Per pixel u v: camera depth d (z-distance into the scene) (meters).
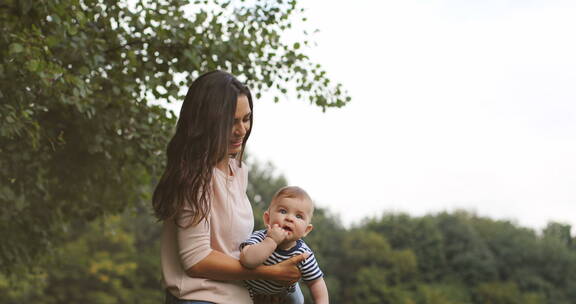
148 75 5.51
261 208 43.12
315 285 3.01
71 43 4.97
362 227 55.84
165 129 6.28
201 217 2.64
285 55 6.03
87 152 6.15
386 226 54.28
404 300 46.22
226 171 2.86
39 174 6.24
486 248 53.88
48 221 6.96
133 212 7.39
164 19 5.57
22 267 7.32
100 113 5.74
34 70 4.26
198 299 2.67
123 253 32.81
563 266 53.28
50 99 5.39
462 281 52.34
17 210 6.42
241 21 5.92
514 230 58.03
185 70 5.85
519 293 50.34
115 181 6.75
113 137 5.98
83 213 7.46
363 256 47.88
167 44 5.72
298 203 3.01
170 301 2.76
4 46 4.62
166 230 2.80
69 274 29.83
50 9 4.59
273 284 2.93
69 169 6.31
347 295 46.59
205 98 2.74
